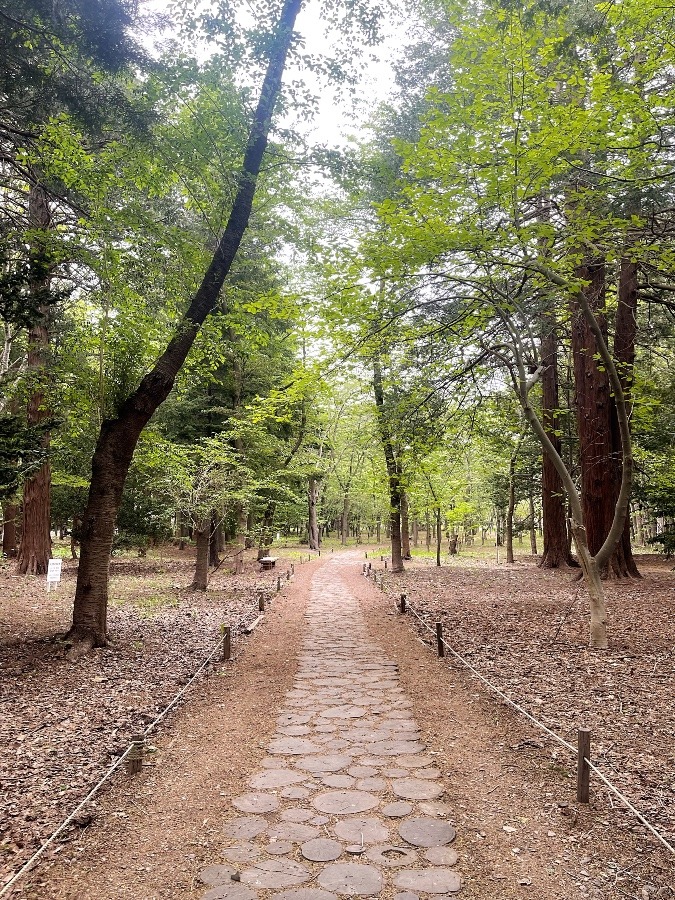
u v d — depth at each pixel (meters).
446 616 11.41
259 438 19.14
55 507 20.08
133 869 3.27
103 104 7.62
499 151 6.70
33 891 3.06
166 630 10.13
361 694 6.74
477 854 3.39
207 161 8.76
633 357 14.04
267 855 3.38
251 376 20.95
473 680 7.08
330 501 44.22
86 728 5.44
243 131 8.53
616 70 7.79
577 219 6.89
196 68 7.68
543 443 8.46
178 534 23.81
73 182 8.69
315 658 8.56
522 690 6.52
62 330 11.77
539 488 28.20
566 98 7.98
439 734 5.41
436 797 4.12
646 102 6.68
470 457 26.48
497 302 7.90
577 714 5.70
